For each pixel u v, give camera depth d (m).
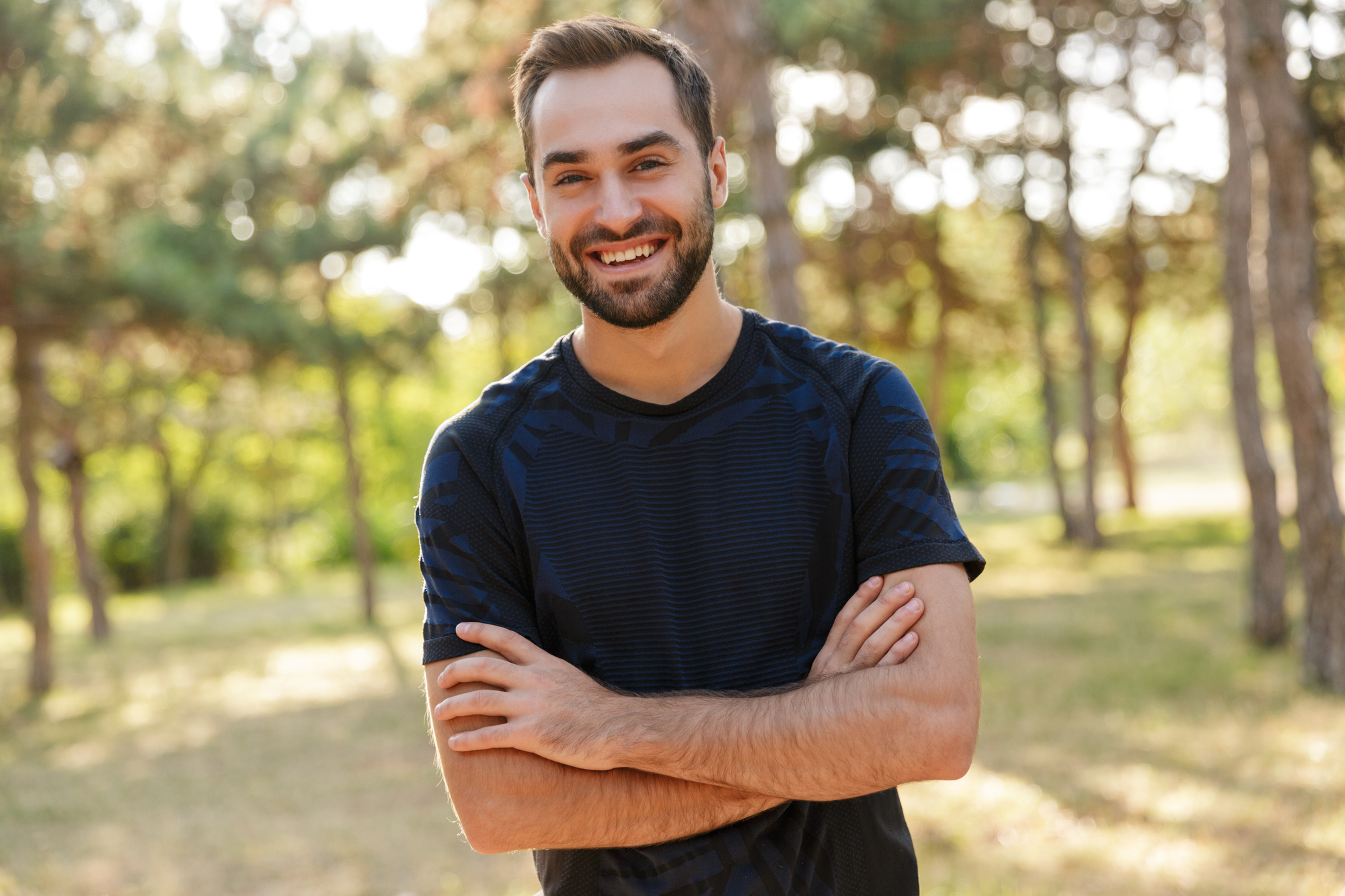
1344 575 8.05
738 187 12.20
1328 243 11.66
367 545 20.12
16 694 14.12
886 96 16.36
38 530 14.17
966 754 1.53
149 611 26.88
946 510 1.61
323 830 6.71
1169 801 5.77
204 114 14.18
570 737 1.55
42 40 11.29
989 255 23.33
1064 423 50.75
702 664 1.58
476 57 9.39
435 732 1.65
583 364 1.67
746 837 1.57
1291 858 4.80
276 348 15.46
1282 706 7.64
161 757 9.65
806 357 1.67
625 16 7.58
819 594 1.59
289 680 13.75
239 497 35.75
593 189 1.55
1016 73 17.48
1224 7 9.57
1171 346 52.03
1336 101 8.28
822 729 1.50
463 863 5.82
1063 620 12.54
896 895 1.65
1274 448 46.72
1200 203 19.47
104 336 13.65
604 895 1.60
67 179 12.51
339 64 14.88
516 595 1.65
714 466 1.60
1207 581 14.84
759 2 7.18
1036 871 4.91
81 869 6.30
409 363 17.56
